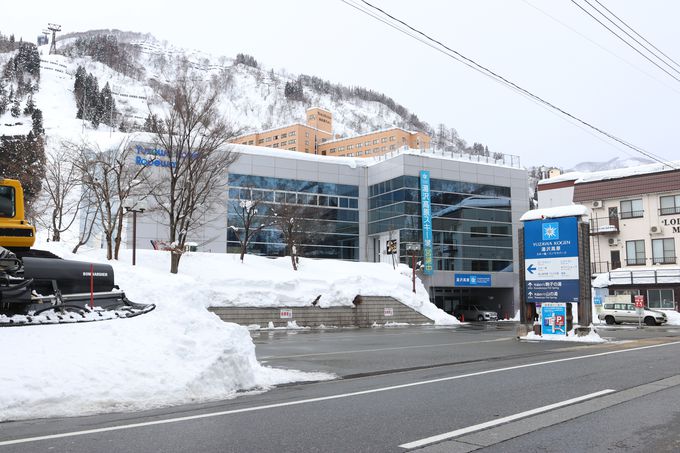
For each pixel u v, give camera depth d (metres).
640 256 45.75
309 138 143.25
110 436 5.70
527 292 21.31
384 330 30.31
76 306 9.75
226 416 6.77
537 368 11.76
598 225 47.84
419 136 137.62
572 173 57.28
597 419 6.68
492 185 57.50
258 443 5.49
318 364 12.89
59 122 137.38
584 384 9.45
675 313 41.25
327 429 6.12
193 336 9.09
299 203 52.94
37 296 9.57
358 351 16.36
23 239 11.35
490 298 58.69
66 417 6.64
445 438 5.75
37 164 36.50
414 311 38.88
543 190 58.22
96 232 47.09
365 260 57.09
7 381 6.78
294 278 35.31
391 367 12.28
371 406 7.50
